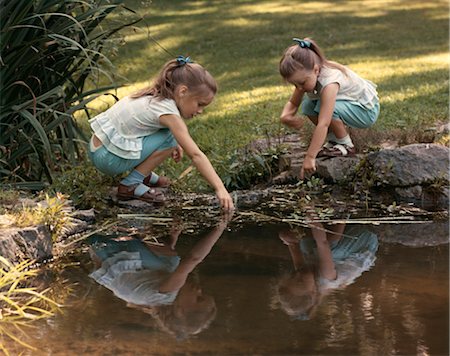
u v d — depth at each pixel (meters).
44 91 5.49
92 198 5.07
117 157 5.02
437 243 4.34
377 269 3.89
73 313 3.39
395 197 5.15
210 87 4.90
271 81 9.22
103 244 4.40
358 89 5.37
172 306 3.44
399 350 2.94
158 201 5.16
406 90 8.01
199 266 3.98
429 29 12.33
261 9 14.37
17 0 5.12
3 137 5.19
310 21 13.12
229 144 6.21
